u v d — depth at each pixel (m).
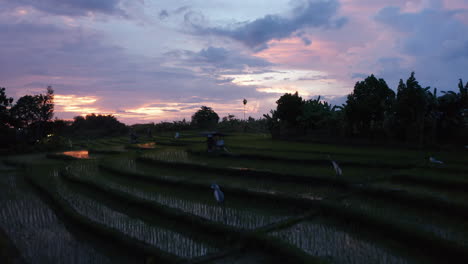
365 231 10.27
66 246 10.91
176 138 44.41
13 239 11.52
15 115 54.69
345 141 28.98
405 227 9.41
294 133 35.25
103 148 43.62
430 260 8.30
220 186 15.65
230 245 9.91
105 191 16.61
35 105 56.41
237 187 15.34
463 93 22.89
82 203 15.61
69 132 83.44
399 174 14.91
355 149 24.66
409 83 23.34
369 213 10.76
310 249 9.12
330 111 33.34
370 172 16.53
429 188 13.45
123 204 14.95
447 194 12.43
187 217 11.82
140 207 14.07
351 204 12.39
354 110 27.55
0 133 43.72
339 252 8.91
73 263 9.61
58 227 12.83
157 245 10.36
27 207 15.70
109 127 90.38
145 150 33.84
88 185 18.59
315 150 24.17
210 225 10.94
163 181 18.31
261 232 10.04
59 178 22.17
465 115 23.31
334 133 30.78
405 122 25.19
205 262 8.78
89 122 92.31
